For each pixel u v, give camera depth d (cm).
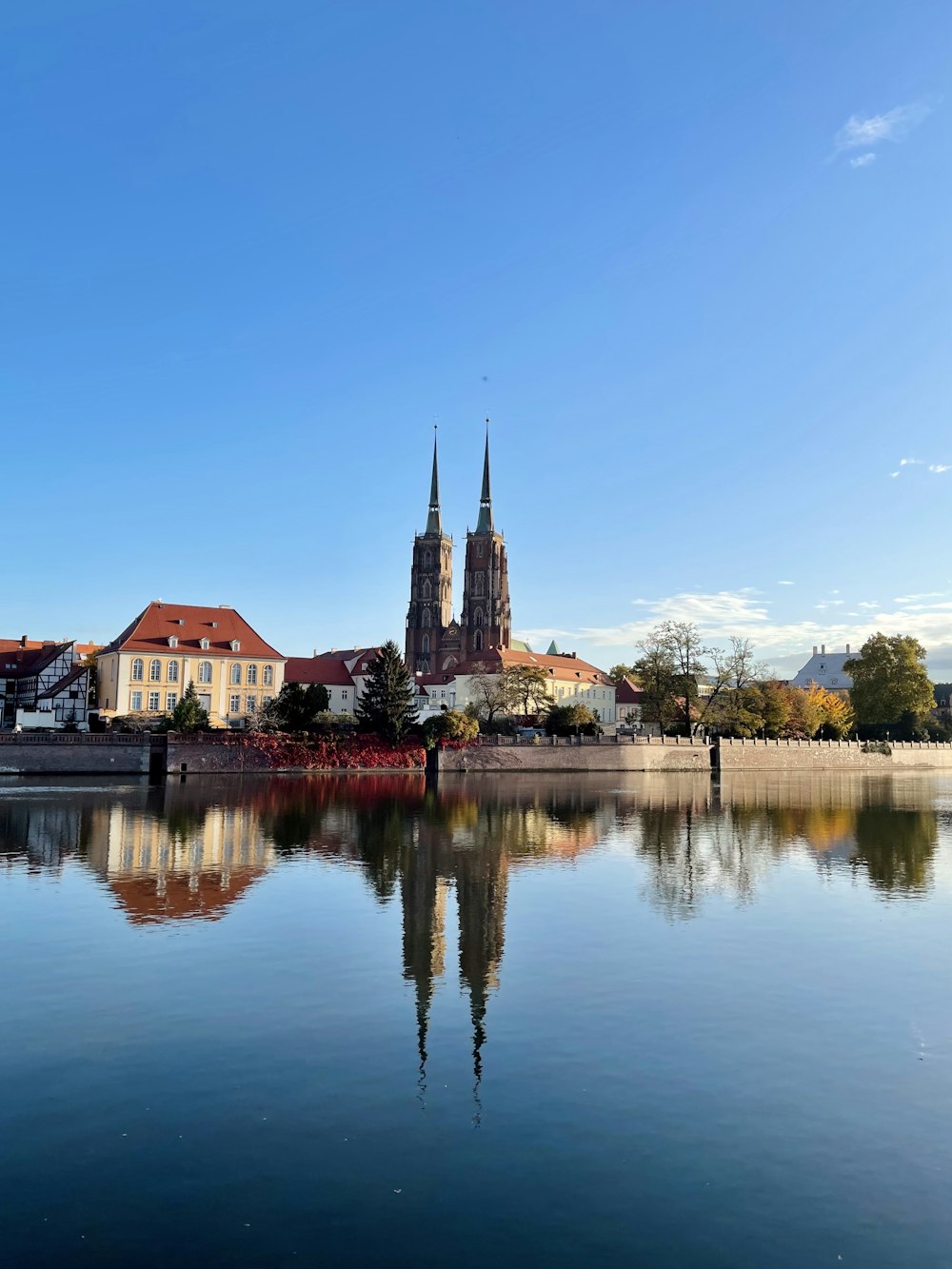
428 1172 1495
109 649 14388
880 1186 1463
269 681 14975
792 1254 1294
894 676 17462
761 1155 1554
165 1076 1838
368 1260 1273
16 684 15025
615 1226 1355
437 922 3069
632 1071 1873
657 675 15362
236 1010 2205
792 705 17325
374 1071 1866
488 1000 2286
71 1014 2177
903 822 6306
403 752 12081
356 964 2578
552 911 3259
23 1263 1258
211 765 10806
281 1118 1672
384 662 12412
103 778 10019
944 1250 1302
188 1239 1320
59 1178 1474
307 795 8088
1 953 2675
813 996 2330
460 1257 1284
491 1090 1781
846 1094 1777
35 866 4084
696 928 3011
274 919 3111
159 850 4591
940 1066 1902
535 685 16225
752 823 6200
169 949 2720
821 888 3706
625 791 9344
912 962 2620
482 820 6175
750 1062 1914
